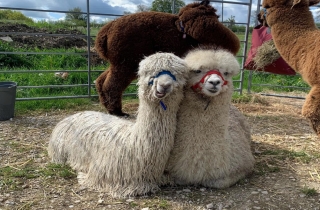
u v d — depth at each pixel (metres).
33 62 10.86
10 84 6.07
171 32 5.04
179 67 3.01
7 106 5.78
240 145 3.69
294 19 4.61
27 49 12.16
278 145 4.96
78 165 3.78
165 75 2.93
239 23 7.94
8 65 10.28
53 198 3.26
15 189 3.42
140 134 3.17
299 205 3.21
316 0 4.74
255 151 4.64
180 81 3.05
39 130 5.36
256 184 3.61
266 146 4.91
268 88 9.80
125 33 5.12
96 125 3.74
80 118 4.04
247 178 3.76
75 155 3.83
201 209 3.09
